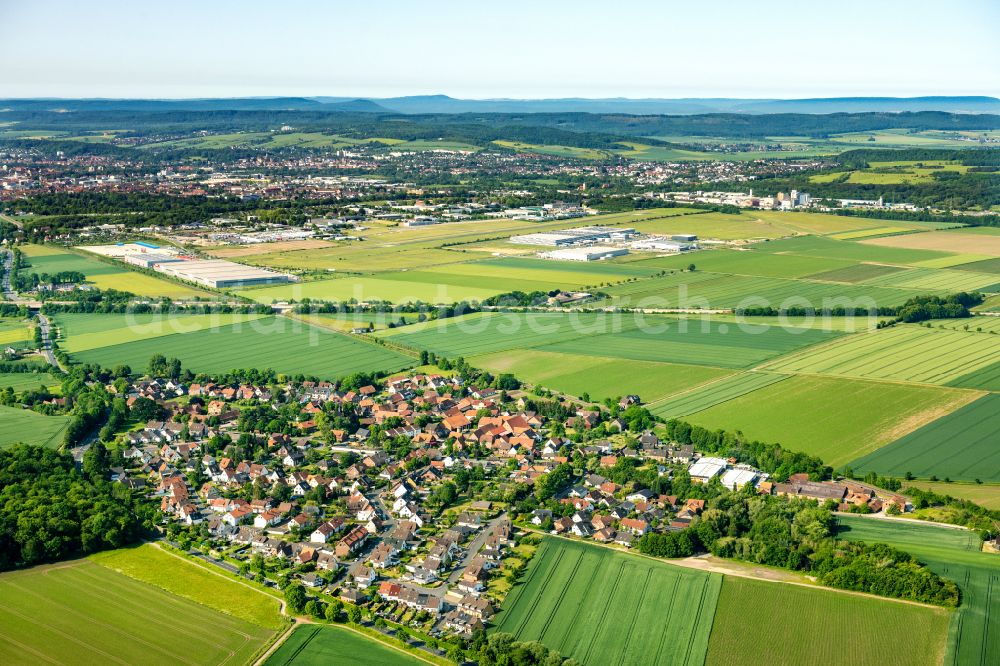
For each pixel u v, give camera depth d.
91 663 185.88
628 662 185.12
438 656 189.62
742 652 187.38
